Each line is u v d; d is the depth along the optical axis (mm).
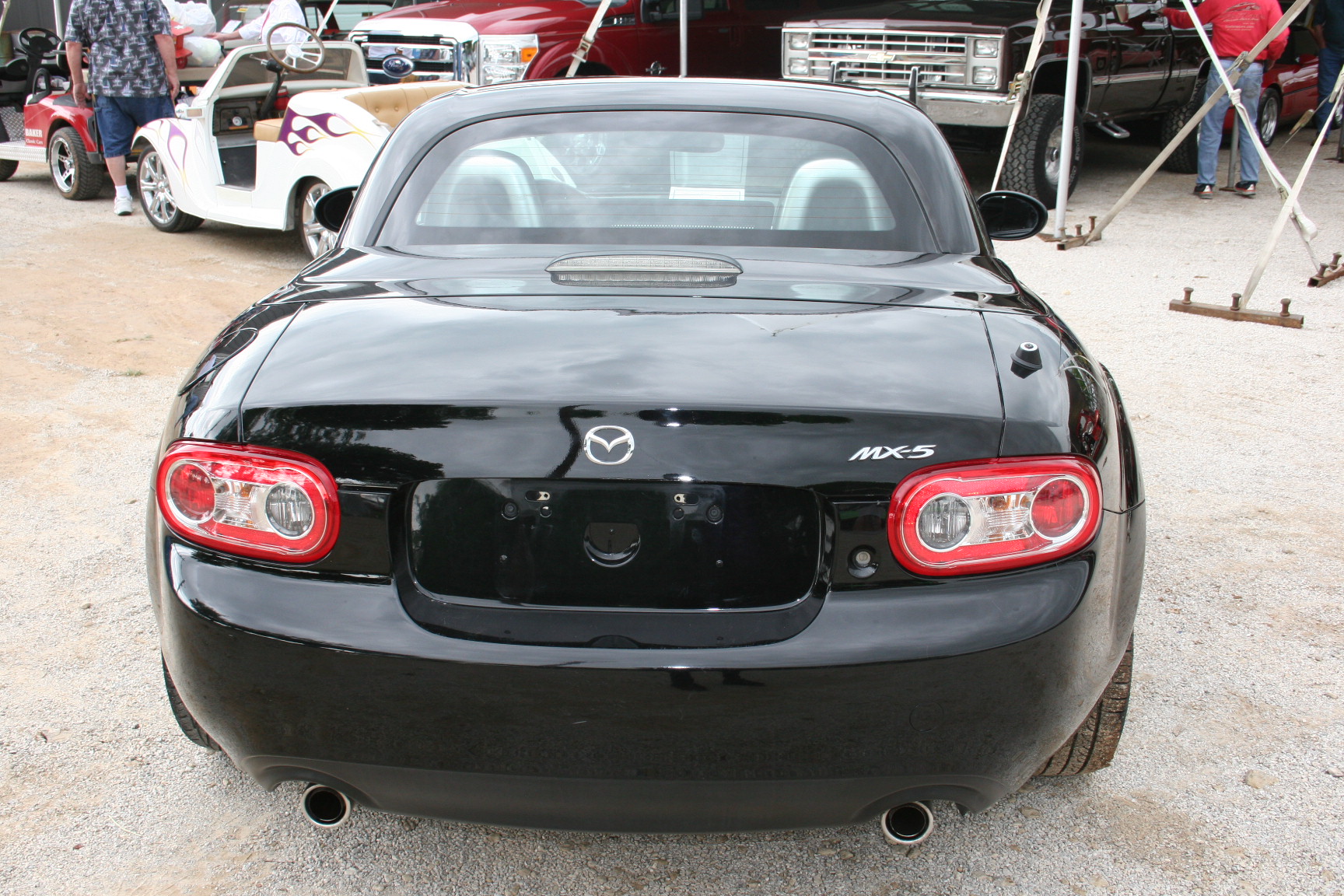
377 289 2219
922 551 1727
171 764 2607
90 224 9375
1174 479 4383
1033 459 1756
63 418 4945
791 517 1731
